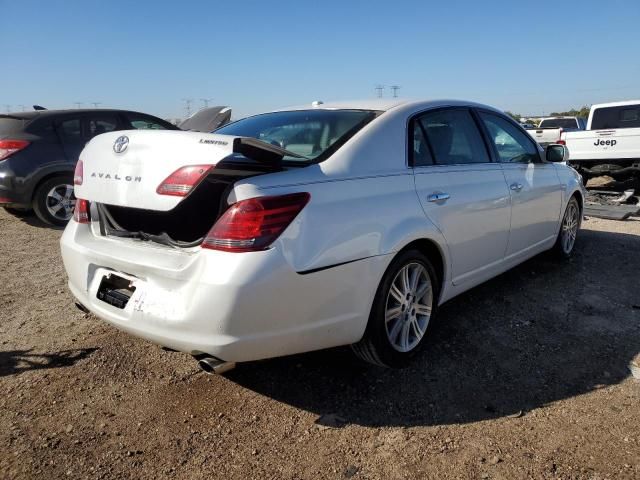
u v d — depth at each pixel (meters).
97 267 2.81
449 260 3.33
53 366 3.17
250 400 2.82
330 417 2.66
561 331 3.61
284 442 2.47
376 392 2.88
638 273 4.87
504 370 3.09
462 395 2.84
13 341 3.50
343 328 2.65
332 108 3.43
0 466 2.30
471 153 3.71
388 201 2.85
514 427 2.55
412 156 3.15
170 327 2.37
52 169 7.05
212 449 2.43
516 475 2.22
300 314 2.44
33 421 2.63
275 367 3.15
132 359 3.25
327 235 2.50
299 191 2.44
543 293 4.34
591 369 3.10
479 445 2.42
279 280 2.32
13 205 6.97
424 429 2.55
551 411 2.68
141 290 2.51
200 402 2.81
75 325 3.76
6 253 5.81
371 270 2.70
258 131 3.44
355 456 2.37
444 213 3.20
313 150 2.92
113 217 2.94
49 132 7.11
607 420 2.59
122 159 2.55
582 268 5.04
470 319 3.81
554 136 12.13
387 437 2.50
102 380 3.01
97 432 2.55
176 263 2.42
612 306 4.05
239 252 2.27
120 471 2.29
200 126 8.30
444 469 2.27
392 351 2.98
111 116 7.72
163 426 2.60
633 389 2.87
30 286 4.64
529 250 4.42
